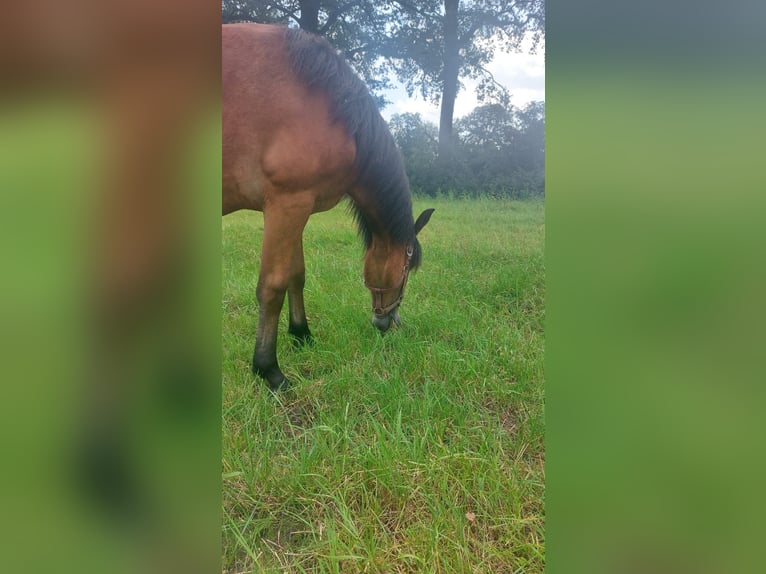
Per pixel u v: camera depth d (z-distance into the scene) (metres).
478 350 2.50
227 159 2.01
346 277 3.66
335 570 1.28
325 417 1.99
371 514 1.51
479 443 1.83
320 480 1.64
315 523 1.52
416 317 2.93
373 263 2.66
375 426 1.80
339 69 2.15
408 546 1.38
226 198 2.10
